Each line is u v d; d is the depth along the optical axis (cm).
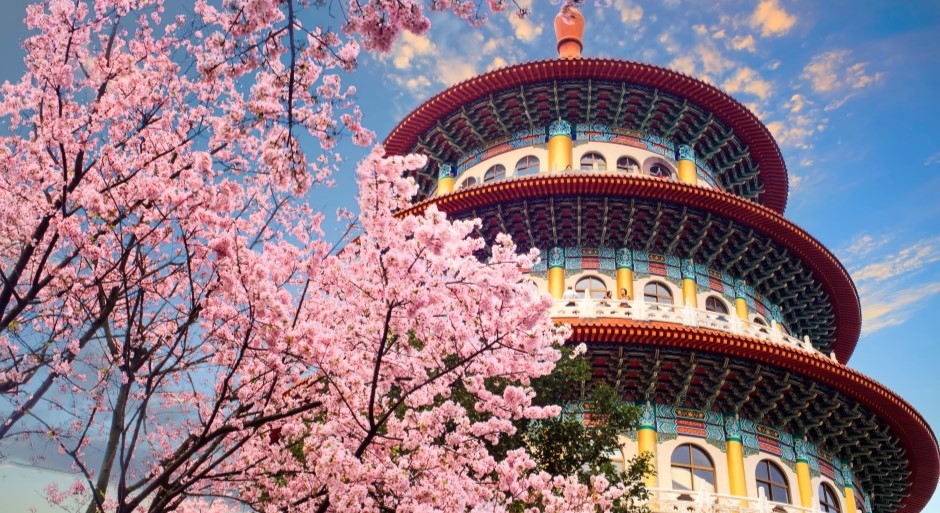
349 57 981
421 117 3972
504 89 3819
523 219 3400
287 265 1519
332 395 1391
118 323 1530
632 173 3569
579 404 2758
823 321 3994
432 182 4328
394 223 1269
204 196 1357
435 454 1421
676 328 2706
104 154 1435
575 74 3719
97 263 1396
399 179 1262
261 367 1436
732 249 3562
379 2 927
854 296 3825
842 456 3375
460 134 4059
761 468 2962
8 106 1430
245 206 1562
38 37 1430
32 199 1412
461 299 1359
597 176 3200
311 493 1433
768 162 4166
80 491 1567
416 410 1600
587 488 1722
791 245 3522
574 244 3450
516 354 1519
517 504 1655
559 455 1962
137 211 1388
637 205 3347
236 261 1327
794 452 3088
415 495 1339
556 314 2914
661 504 2545
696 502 2545
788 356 2809
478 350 1392
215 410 1295
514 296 1320
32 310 1441
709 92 3772
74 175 1422
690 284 3412
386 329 1257
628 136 3894
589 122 3909
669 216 3412
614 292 3306
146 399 1284
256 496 1545
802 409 3058
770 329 3192
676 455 2848
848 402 3103
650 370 2867
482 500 1567
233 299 1364
